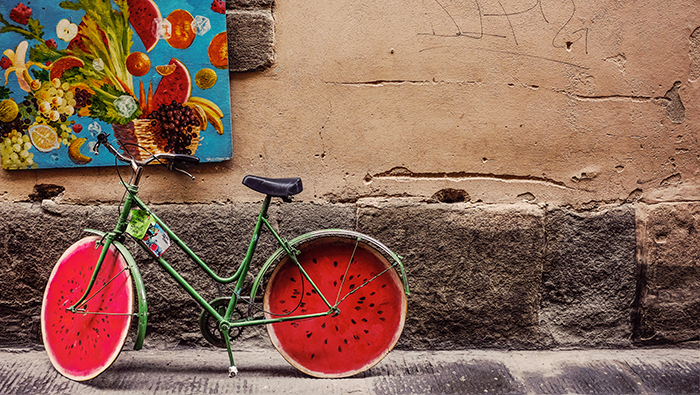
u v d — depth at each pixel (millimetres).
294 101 2756
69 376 2441
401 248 2824
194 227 2773
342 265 2594
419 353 2828
